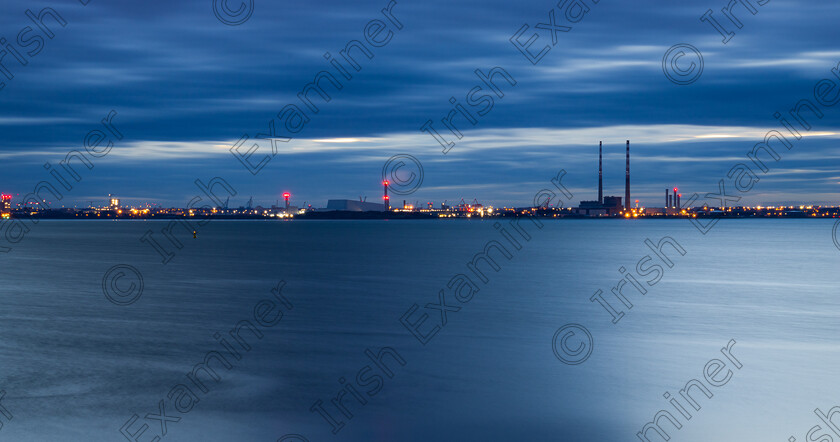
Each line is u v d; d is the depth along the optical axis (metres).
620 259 79.69
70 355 23.69
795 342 26.36
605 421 17.30
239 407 18.14
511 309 35.25
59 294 41.69
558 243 129.88
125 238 158.38
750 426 16.95
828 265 70.50
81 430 16.42
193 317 32.16
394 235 187.00
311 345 25.50
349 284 48.00
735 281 52.09
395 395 19.20
